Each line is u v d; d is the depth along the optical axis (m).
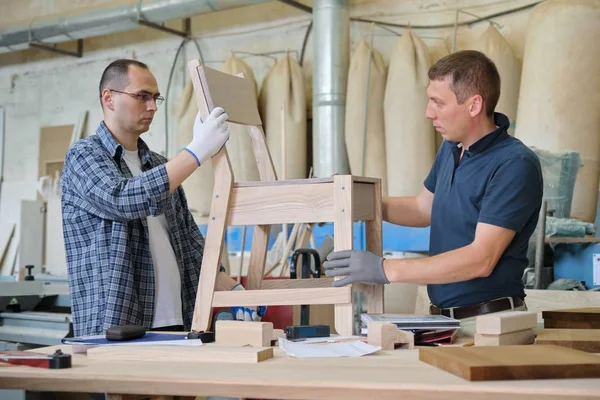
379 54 4.52
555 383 1.11
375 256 1.82
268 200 1.90
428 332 1.71
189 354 1.44
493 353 1.29
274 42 5.18
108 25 5.09
